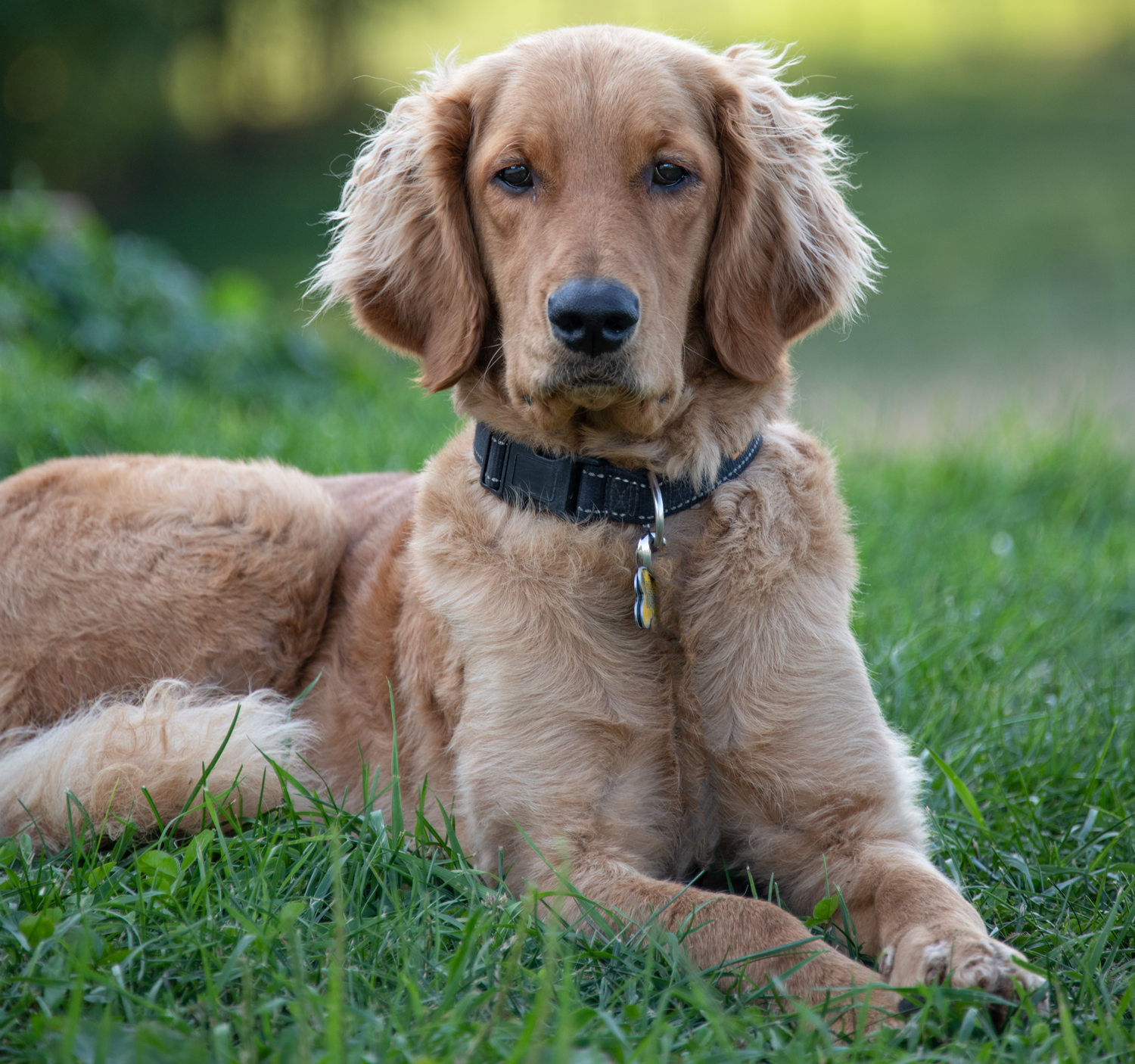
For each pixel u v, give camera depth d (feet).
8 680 13.26
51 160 101.30
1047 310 52.95
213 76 118.32
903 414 36.42
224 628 13.08
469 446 12.16
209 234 87.10
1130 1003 8.38
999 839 11.09
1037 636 15.78
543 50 11.43
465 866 9.93
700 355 11.55
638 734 10.68
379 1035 7.33
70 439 20.85
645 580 10.61
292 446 21.88
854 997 8.16
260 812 10.56
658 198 11.01
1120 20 142.92
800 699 10.80
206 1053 7.06
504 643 10.94
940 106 106.63
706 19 150.20
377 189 12.89
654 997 8.42
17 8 93.25
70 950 8.15
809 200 12.56
